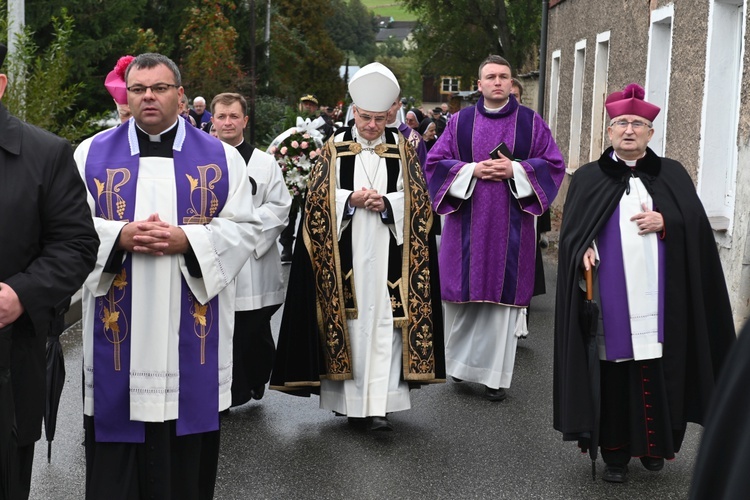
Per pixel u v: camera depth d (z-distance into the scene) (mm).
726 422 1914
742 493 1841
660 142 12773
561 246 6215
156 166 4973
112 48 25953
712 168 10203
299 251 7113
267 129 36469
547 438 6941
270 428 7121
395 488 5898
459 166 8203
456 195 8180
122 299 4887
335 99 58438
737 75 10031
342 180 7133
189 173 4992
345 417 7441
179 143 5027
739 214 9047
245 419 7355
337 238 7027
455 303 8195
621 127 6133
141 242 4781
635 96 6191
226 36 31453
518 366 9062
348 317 7031
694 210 6082
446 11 49781
